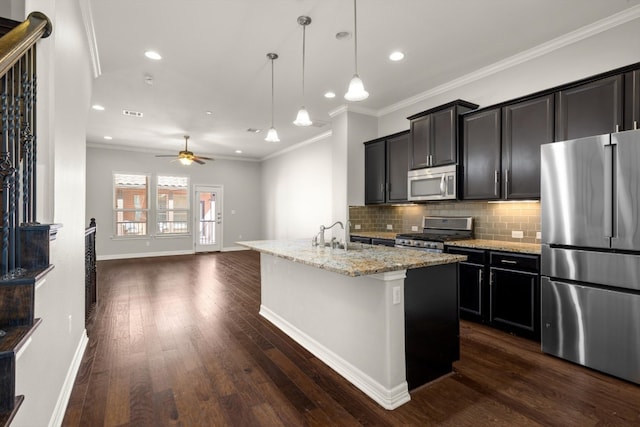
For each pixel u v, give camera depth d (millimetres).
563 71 3117
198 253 8781
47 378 1634
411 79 4047
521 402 1989
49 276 1655
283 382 2252
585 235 2391
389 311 1989
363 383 2162
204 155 8922
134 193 8008
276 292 3373
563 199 2514
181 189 8641
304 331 2869
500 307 3139
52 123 1744
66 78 2051
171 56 3438
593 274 2359
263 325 3359
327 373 2381
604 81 2613
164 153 8398
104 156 7629
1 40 1195
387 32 3006
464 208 4148
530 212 3465
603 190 2291
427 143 4086
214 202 9117
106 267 6602
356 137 5188
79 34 2500
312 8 2654
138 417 1860
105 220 7648
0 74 1130
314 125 6055
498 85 3648
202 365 2492
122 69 3734
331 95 4586
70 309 2211
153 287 4953
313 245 3164
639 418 1822
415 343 2131
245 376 2330
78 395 2076
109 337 3023
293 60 3539
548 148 2607
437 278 2275
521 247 3119
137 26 2883
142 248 8094
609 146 2264
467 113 3699
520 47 3277
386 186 4875
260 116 5520
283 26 2908
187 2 2562
